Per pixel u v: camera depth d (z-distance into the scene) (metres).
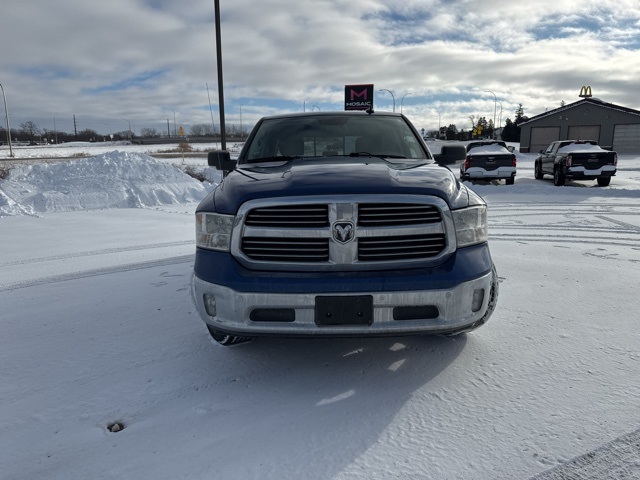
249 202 2.51
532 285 4.33
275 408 2.36
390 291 2.38
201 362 2.89
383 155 3.59
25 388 2.61
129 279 4.88
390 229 2.45
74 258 6.00
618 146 42.12
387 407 2.35
